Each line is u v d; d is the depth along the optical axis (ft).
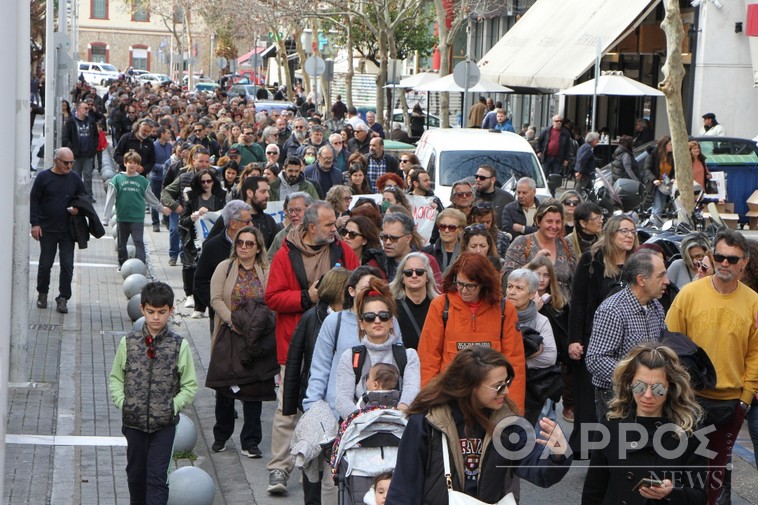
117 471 43.75
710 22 146.00
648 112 166.30
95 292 81.76
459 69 109.70
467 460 25.12
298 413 42.37
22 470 43.27
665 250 61.31
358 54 272.92
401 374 33.88
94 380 57.52
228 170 78.38
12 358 55.21
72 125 125.29
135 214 84.79
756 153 121.29
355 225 45.98
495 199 68.13
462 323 36.76
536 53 161.48
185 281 75.46
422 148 103.24
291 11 188.34
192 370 36.22
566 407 51.39
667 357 27.43
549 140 140.97
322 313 37.91
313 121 137.08
